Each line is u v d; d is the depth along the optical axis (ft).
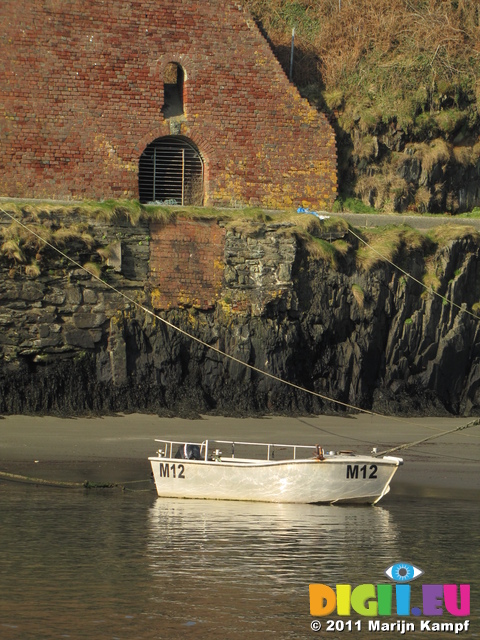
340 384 343.05
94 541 168.86
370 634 128.88
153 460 216.54
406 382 350.84
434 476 247.70
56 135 333.01
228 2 351.05
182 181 353.72
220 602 136.98
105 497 212.84
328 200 361.92
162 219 327.26
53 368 313.53
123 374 318.65
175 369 324.80
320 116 361.30
